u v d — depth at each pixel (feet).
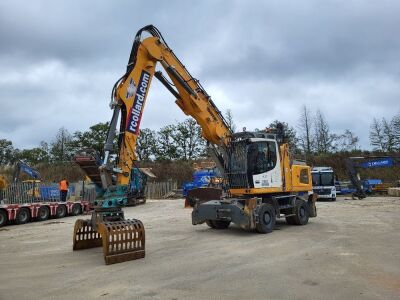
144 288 21.08
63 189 76.89
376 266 25.20
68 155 200.13
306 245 33.63
